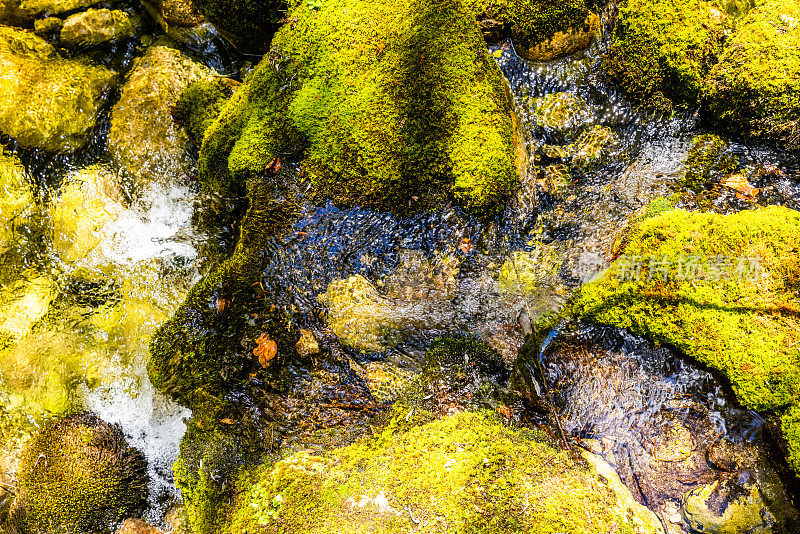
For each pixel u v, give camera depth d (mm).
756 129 2783
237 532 2699
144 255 3107
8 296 3141
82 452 3047
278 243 2902
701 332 2674
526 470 2676
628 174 2867
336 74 2842
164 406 3000
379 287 2879
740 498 2664
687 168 2836
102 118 3125
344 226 2877
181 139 3066
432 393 2816
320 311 2885
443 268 2867
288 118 2869
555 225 2871
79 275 3141
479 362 2834
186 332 2947
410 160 2795
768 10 2764
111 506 3023
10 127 3047
